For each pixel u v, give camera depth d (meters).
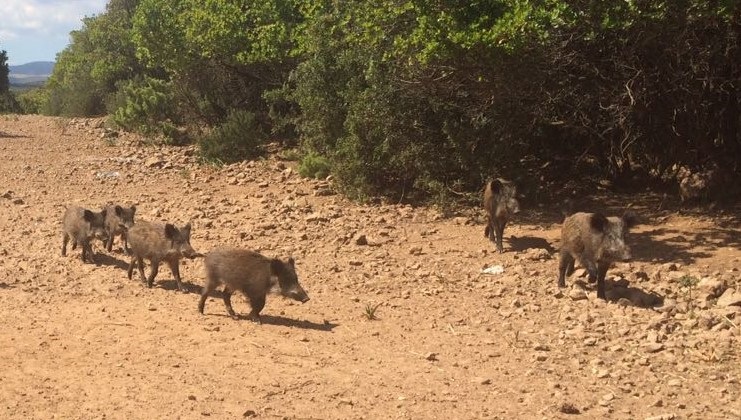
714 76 14.77
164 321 9.81
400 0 14.80
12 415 6.87
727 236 13.73
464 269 12.62
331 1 19.03
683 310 10.15
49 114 43.09
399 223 15.92
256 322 9.84
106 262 13.02
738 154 15.93
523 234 14.91
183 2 27.91
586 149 17.84
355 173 18.11
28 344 8.80
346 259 13.26
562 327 9.76
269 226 15.38
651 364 8.42
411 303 10.84
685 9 12.43
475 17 13.74
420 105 17.41
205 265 10.13
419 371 8.23
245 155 23.77
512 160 17.27
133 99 30.69
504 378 8.05
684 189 16.12
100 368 8.11
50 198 18.53
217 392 7.52
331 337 9.32
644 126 16.30
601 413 7.18
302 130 22.12
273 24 23.75
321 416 7.04
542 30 12.90
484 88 15.62
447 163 17.33
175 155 24.70
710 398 7.52
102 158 24.22
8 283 11.59
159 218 16.34
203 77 28.34
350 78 19.06
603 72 15.66
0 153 24.97
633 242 13.91
